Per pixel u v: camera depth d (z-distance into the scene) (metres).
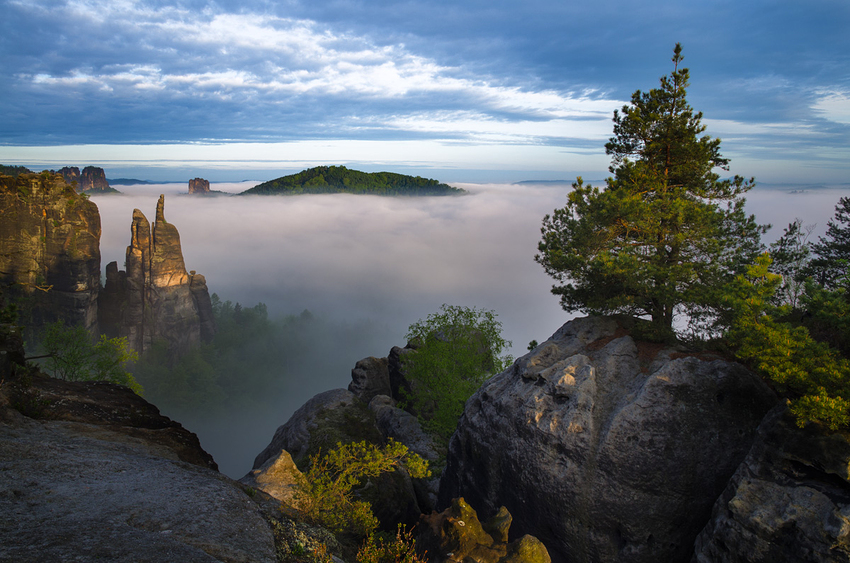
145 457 13.05
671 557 18.97
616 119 26.44
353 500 25.23
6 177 115.62
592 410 20.83
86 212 127.25
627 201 22.19
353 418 37.53
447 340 38.16
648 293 22.16
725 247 23.20
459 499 16.77
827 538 13.73
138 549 7.34
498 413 24.06
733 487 16.89
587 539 19.62
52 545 6.99
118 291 150.50
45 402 16.02
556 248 25.78
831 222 33.78
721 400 20.06
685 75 24.41
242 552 8.49
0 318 19.66
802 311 21.86
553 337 26.84
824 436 15.14
